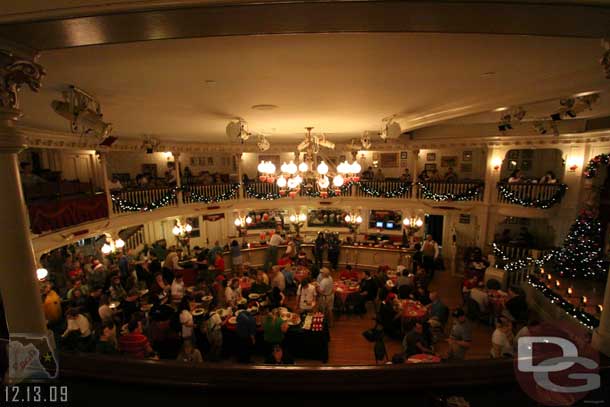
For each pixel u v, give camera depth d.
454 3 1.84
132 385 2.05
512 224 13.48
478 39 2.81
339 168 7.41
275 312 7.32
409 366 2.09
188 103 5.39
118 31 2.11
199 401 1.96
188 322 7.25
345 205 14.70
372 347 8.16
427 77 4.04
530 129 10.88
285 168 7.88
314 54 3.10
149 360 2.16
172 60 3.20
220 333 7.44
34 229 7.79
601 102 6.77
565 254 9.48
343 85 4.34
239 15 1.95
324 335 7.53
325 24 2.12
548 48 3.10
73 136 9.06
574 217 10.37
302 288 8.91
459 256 13.20
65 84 4.03
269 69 3.56
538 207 10.81
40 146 8.30
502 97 4.93
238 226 15.29
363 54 3.14
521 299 8.31
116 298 8.98
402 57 3.25
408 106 5.89
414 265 12.30
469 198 12.55
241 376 2.01
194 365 2.10
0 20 1.89
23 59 2.27
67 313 7.04
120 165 14.59
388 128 7.22
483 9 1.91
